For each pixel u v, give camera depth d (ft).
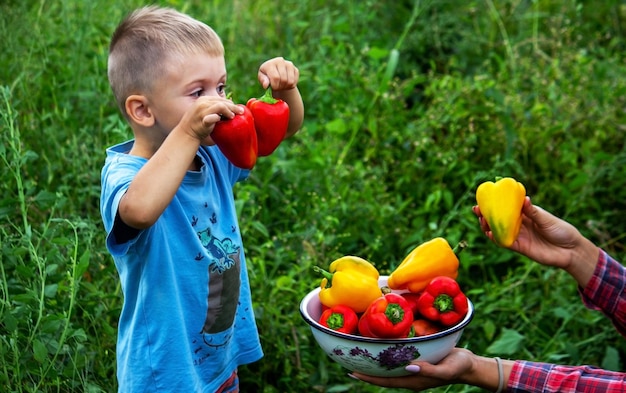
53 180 11.99
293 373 10.98
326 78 15.89
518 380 8.34
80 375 9.04
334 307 8.00
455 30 19.13
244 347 8.60
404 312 7.59
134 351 7.70
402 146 15.42
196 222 7.75
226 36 17.29
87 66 13.70
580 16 19.77
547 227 8.68
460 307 7.89
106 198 7.26
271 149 8.02
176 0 16.97
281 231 13.28
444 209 14.82
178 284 7.65
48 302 9.02
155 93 7.47
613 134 15.98
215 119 6.86
